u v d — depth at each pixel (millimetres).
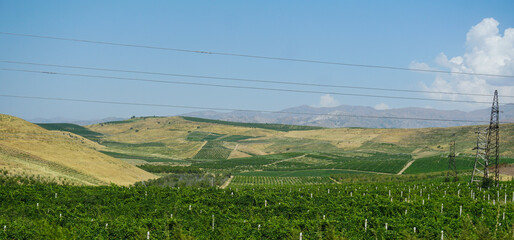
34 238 45188
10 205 66750
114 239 47062
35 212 61250
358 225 52406
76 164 126500
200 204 70375
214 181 142125
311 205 71750
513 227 52688
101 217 56781
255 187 107625
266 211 67375
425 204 69188
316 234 47531
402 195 89250
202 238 47312
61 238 43812
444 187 99438
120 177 131250
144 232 46969
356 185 106938
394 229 49250
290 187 104688
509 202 75250
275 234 48250
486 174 100312
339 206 66938
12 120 145250
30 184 90688
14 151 114000
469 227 49562
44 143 136250
